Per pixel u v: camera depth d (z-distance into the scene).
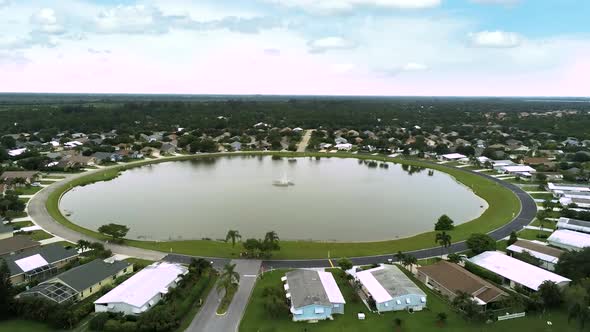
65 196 160.38
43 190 159.88
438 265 88.94
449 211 144.88
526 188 172.00
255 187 178.38
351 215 139.00
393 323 71.12
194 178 195.88
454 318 72.94
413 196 165.50
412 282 82.06
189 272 83.12
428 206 151.00
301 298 74.06
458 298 74.56
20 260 86.94
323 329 68.94
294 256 100.31
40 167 191.50
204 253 101.38
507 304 75.06
